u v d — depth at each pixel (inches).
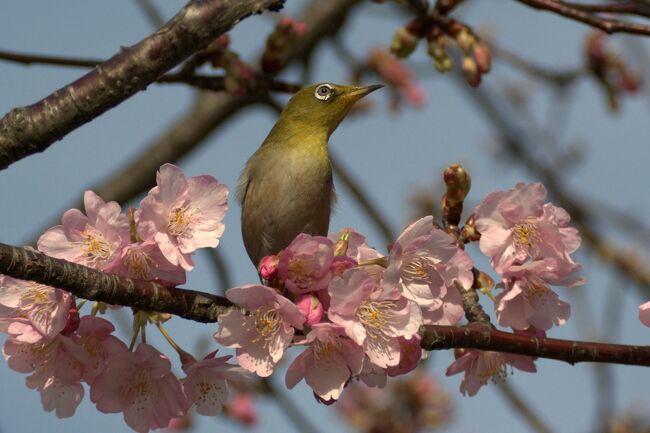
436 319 326.3
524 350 327.6
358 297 289.6
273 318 290.7
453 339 323.6
